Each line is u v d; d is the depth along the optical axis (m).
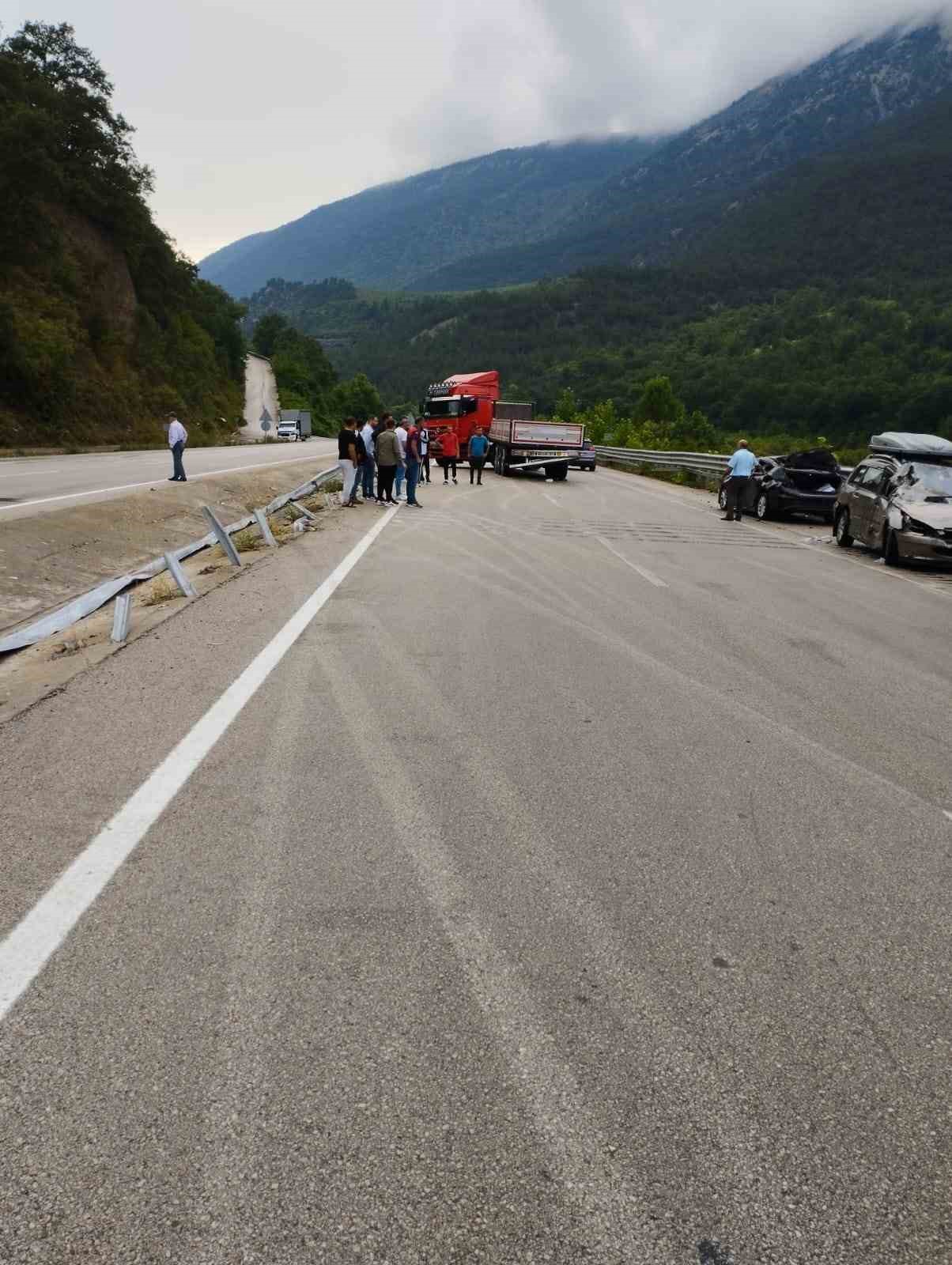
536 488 28.47
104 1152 2.03
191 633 7.58
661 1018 2.59
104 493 17.09
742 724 5.62
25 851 3.54
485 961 2.86
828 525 21.67
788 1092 2.30
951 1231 1.90
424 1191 1.95
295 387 147.00
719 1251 1.83
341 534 15.08
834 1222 1.91
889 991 2.78
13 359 44.53
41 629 7.62
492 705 5.79
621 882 3.45
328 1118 2.15
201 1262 1.77
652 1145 2.10
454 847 3.70
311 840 3.71
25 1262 1.76
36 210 53.19
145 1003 2.58
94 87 64.88
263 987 2.68
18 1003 2.56
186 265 87.88
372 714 5.48
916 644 8.52
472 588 10.25
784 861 3.69
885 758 5.09
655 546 15.50
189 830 3.77
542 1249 1.82
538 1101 2.23
